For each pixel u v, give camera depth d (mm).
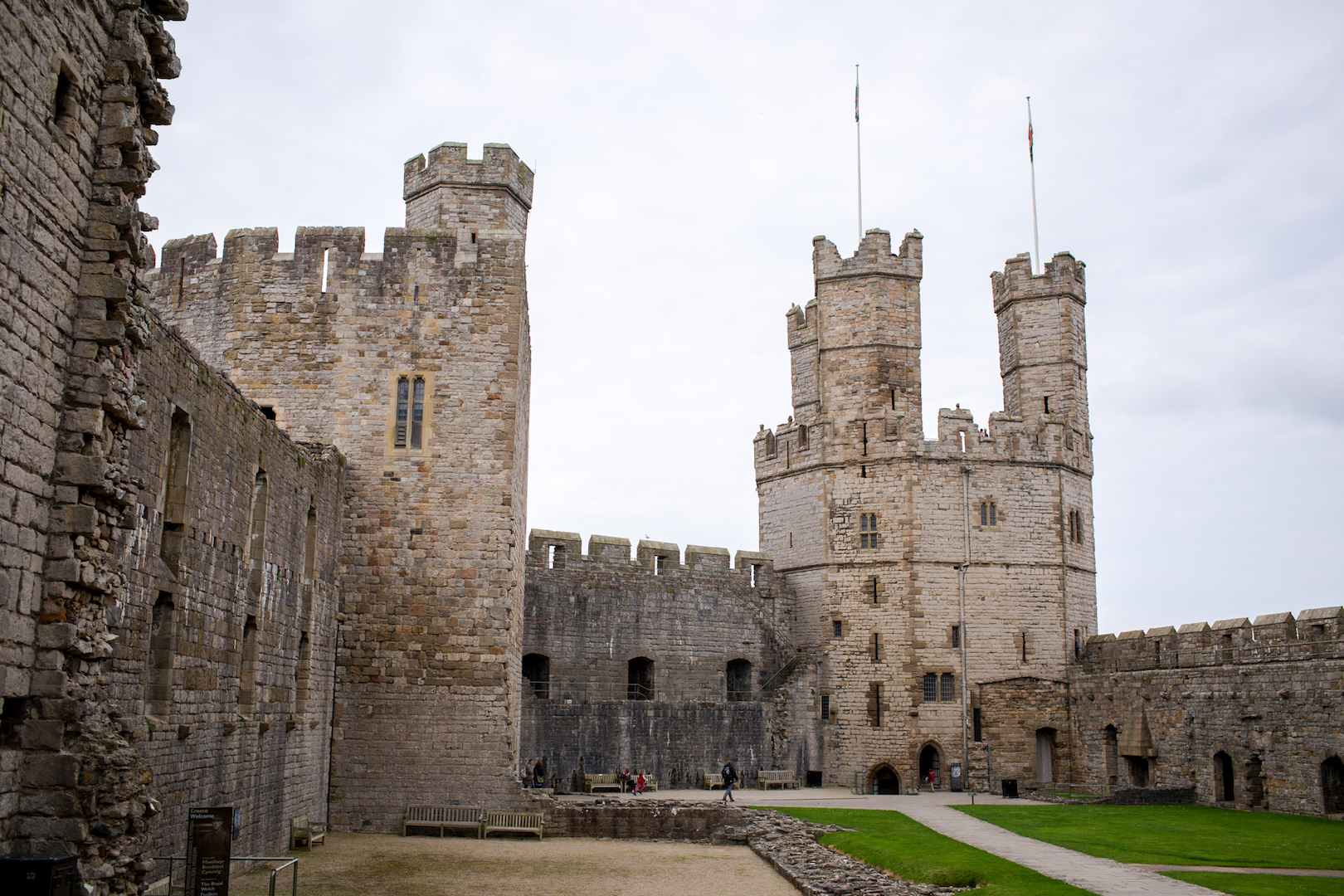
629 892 22703
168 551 19078
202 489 20109
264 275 33094
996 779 49531
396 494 31875
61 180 12477
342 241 33219
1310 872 24234
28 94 11758
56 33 12336
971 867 24344
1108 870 24125
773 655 53812
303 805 27578
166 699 18625
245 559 22516
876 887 22859
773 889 23562
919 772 50406
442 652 31172
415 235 33344
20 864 10977
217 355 32906
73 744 12117
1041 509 53531
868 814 36500
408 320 32875
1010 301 58375
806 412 60938
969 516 52719
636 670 51094
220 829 15727
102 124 13336
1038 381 57000
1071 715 50312
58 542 12305
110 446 13211
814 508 54594
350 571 31328
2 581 11422
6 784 11641
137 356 13906
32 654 12008
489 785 30688
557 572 48281
